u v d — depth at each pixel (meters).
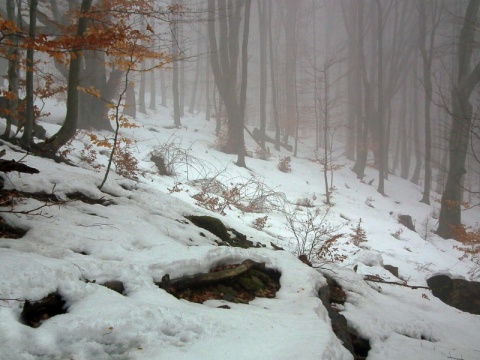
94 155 11.09
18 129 7.96
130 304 3.13
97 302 3.06
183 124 29.67
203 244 5.95
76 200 5.54
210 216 7.41
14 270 2.96
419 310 6.71
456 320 6.83
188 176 14.33
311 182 20.86
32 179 5.38
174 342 2.88
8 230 4.18
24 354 2.38
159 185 11.71
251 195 14.13
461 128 18.70
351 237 12.53
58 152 9.44
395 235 15.39
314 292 4.84
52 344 2.54
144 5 9.23
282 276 5.22
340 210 16.78
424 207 25.11
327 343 3.15
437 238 18.61
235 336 3.11
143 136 18.81
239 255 5.22
